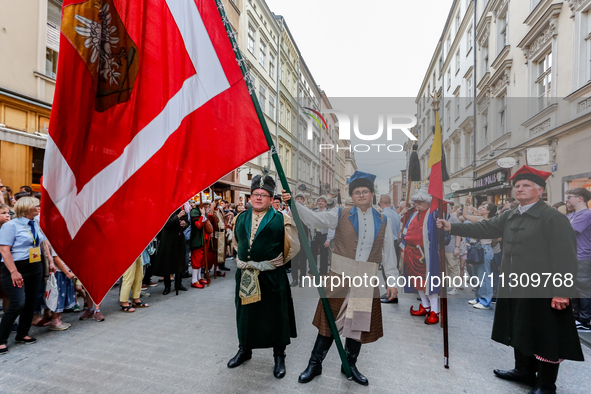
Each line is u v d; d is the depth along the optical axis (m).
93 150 1.71
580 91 4.11
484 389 2.25
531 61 6.58
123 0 1.79
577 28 5.35
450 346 3.00
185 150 1.93
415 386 2.28
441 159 2.20
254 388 2.23
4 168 6.55
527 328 2.12
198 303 4.41
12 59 6.70
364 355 2.79
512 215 2.29
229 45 2.06
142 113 1.84
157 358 2.70
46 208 1.59
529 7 6.79
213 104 2.01
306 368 2.42
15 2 6.73
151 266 5.25
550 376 2.10
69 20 1.64
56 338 3.14
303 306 4.39
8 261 2.75
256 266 2.31
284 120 17.47
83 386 2.26
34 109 7.11
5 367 2.54
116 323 3.58
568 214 3.40
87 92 1.69
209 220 5.65
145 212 1.81
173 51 1.93
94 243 1.71
